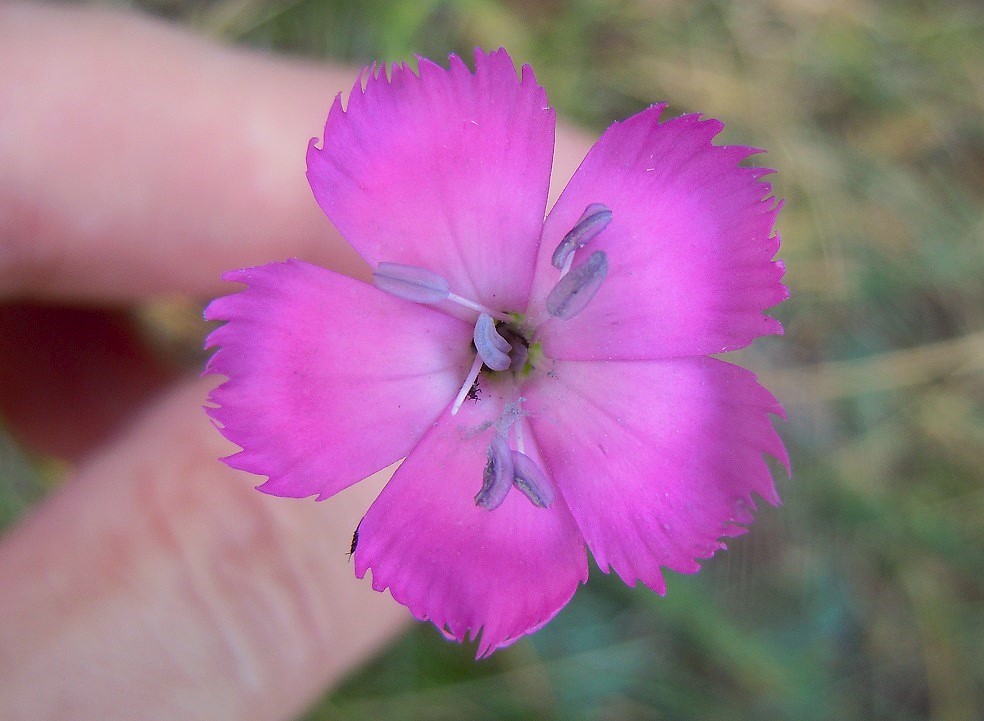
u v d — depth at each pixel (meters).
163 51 0.06
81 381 0.07
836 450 0.09
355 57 0.08
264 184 0.06
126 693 0.05
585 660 0.08
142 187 0.06
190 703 0.05
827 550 0.09
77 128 0.06
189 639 0.05
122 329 0.07
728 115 0.09
